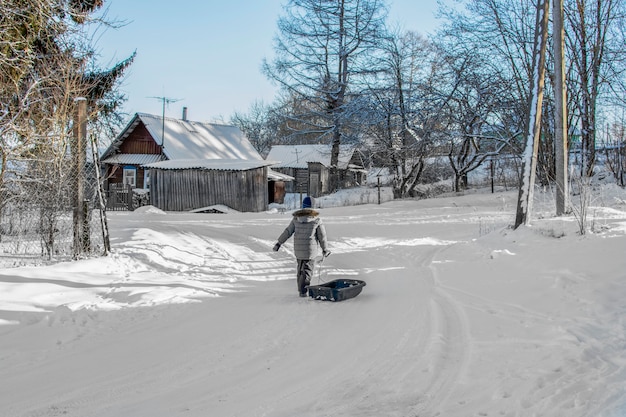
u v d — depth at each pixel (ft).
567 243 29.78
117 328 19.65
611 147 78.02
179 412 12.21
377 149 114.83
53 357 16.34
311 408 12.38
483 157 109.50
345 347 17.26
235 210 100.68
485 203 84.07
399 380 14.11
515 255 30.09
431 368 14.87
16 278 24.02
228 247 42.42
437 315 20.63
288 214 83.15
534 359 14.97
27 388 13.76
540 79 36.99
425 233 51.75
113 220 62.34
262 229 55.21
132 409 12.41
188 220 68.18
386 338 18.08
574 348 15.47
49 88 32.76
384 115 111.75
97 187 31.53
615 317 17.79
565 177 40.09
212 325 20.16
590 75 81.10
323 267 34.58
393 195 117.50
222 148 142.72
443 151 114.73
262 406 12.53
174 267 32.01
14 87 31.32
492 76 95.40
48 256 30.17
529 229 35.29
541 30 36.60
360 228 56.39
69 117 32.12
